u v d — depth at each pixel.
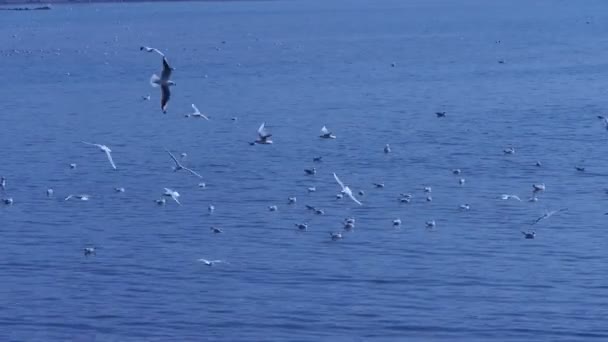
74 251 44.09
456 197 51.47
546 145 63.25
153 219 48.59
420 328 35.59
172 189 53.94
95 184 55.56
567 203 50.19
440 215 48.28
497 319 36.16
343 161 59.62
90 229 47.28
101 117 78.12
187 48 145.88
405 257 42.38
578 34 159.88
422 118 74.00
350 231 45.91
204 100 86.62
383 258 42.22
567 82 94.50
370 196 51.72
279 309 37.22
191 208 50.31
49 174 58.16
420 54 128.75
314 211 48.91
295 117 75.88
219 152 62.91
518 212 48.66
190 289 39.28
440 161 59.28
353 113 77.06
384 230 45.97
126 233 46.44
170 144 66.06
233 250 43.62
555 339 34.78
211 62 123.44
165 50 142.62
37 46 155.62
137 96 90.25
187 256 43.06
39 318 36.91
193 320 36.50
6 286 39.88
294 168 58.06
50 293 39.12
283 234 45.72
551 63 113.75
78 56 136.00
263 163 59.41
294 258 42.44
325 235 45.44
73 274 41.16
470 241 44.25
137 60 128.00
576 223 46.78
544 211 48.72
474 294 38.28
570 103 80.19
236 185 54.47
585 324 35.78
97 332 35.75
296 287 39.31
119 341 35.03
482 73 104.19
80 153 63.69
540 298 37.94
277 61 122.56
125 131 71.44
